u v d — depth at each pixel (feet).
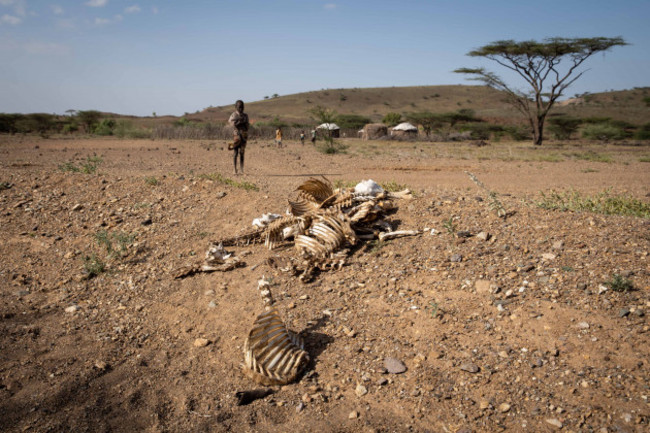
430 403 9.60
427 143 136.46
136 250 18.47
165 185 25.43
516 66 131.13
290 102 447.42
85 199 23.79
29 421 9.73
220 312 13.91
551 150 99.30
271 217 19.58
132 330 13.39
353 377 10.67
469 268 14.25
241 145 40.57
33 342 12.66
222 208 21.86
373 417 9.45
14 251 18.84
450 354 10.87
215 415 9.86
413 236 16.90
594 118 179.01
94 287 16.11
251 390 10.30
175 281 16.03
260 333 11.25
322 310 13.41
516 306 12.04
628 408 8.59
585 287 12.20
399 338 11.76
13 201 23.62
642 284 11.82
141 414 10.02
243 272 16.16
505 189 36.14
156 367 11.64
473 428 8.86
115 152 72.95
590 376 9.48
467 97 447.83
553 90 128.16
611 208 21.42
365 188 19.69
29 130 186.09
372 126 161.99
